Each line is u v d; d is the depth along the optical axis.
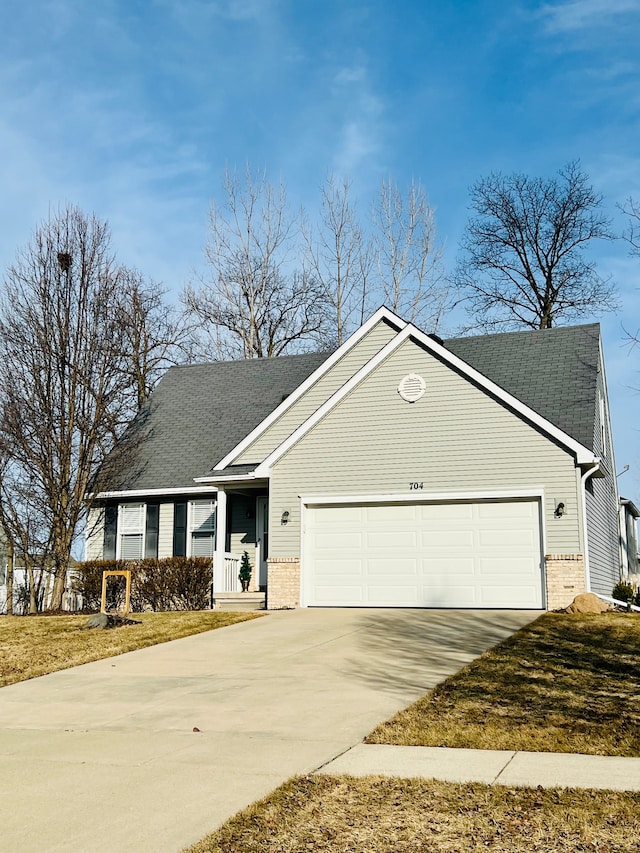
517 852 6.04
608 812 6.69
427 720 9.91
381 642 15.20
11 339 25.84
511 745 8.84
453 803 7.08
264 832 6.62
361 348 23.42
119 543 26.75
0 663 15.05
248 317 42.25
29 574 25.75
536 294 42.50
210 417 28.02
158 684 12.77
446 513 19.86
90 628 18.42
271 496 21.36
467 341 24.61
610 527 25.80
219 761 8.62
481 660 13.12
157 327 38.91
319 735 9.52
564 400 20.98
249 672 13.27
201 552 25.61
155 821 6.95
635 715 9.74
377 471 20.47
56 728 10.48
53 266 26.47
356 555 20.52
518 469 19.19
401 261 40.84
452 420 19.95
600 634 14.77
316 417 21.16
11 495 25.69
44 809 7.33
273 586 21.02
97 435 26.86
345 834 6.53
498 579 19.16
